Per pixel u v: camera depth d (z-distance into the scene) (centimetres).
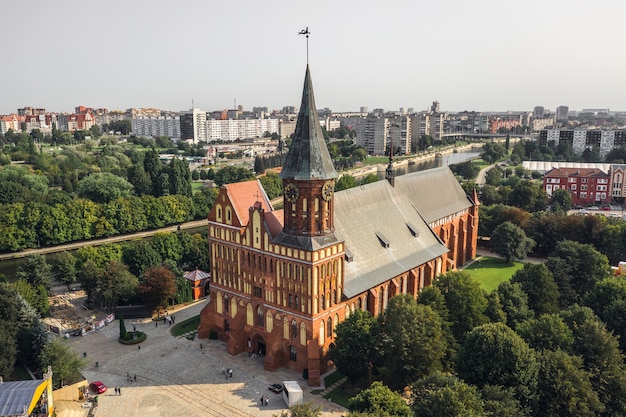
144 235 17625
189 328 9738
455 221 12900
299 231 7731
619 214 18550
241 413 6944
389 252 9700
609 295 8488
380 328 7475
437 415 5381
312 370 7675
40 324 8119
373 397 5544
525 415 5853
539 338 7138
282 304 8062
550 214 15100
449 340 7669
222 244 8919
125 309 10256
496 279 12250
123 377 7931
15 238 15288
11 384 6200
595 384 6481
